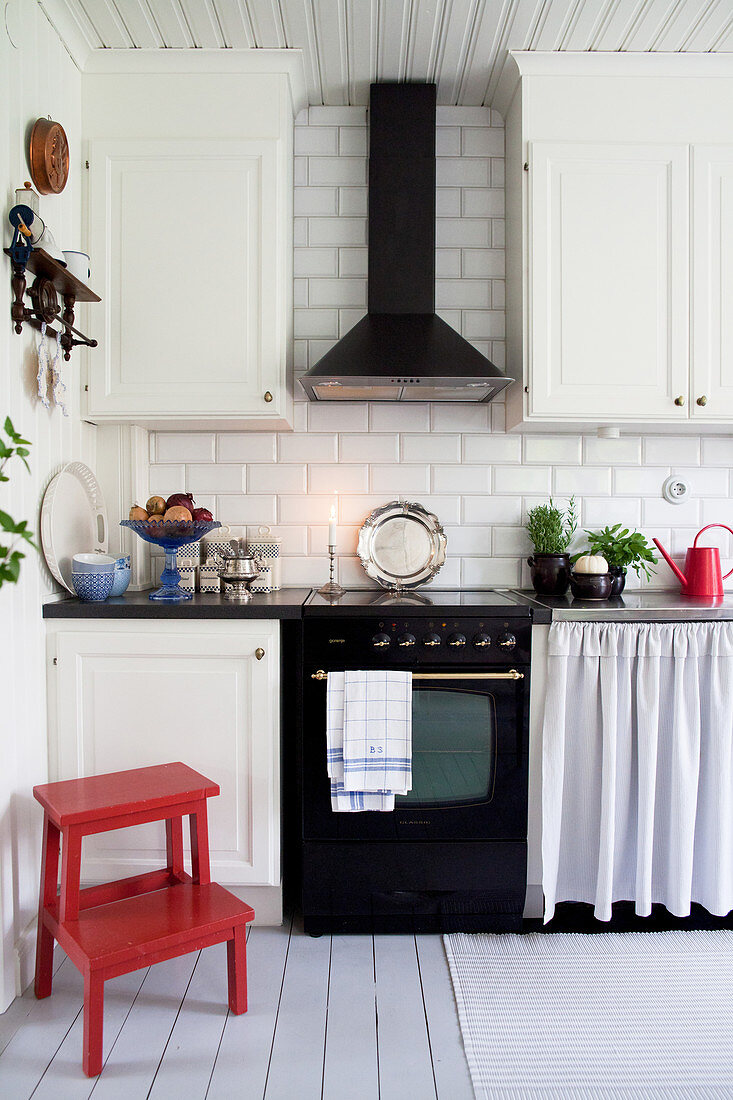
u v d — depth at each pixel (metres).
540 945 2.05
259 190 2.32
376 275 2.49
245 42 2.26
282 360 2.34
